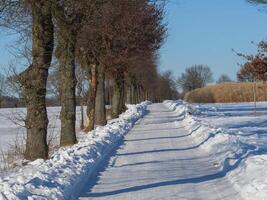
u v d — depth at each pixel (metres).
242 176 13.09
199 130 27.78
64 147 23.39
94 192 12.52
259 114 47.28
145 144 24.19
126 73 57.34
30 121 18.58
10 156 22.38
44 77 18.42
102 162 17.95
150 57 51.03
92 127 36.66
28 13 19.25
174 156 19.27
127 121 38.84
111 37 34.78
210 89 110.44
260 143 22.50
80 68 42.00
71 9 22.69
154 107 85.75
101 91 41.12
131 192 12.43
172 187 12.94
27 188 11.13
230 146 19.36
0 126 53.31
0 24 19.16
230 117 43.56
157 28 42.25
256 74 17.58
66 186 12.10
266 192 10.62
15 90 20.73
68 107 25.56
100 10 25.03
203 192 12.16
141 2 29.75
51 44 18.47
